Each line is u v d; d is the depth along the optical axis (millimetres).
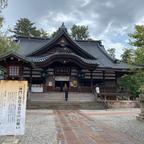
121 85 27906
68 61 18625
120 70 20031
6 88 4957
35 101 15656
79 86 19703
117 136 5680
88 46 28375
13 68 6895
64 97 17312
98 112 12555
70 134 5836
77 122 8227
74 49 20984
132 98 19000
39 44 26484
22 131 4840
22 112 4961
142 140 5207
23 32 42969
